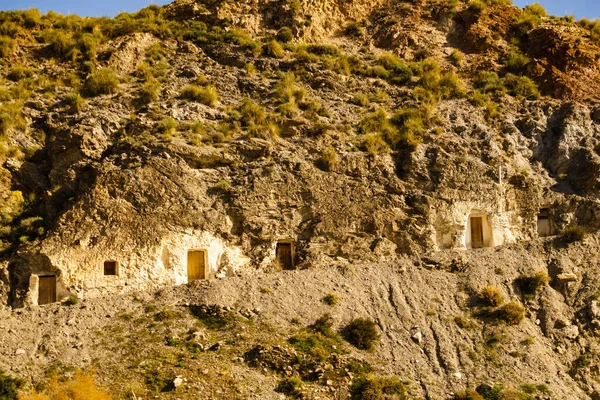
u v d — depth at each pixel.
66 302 35.66
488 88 50.31
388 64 52.19
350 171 42.25
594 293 38.00
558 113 48.31
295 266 39.56
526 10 58.91
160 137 41.66
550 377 33.53
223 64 50.69
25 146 42.47
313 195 41.03
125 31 52.84
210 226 39.25
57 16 54.75
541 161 46.16
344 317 35.69
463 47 55.56
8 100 44.62
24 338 33.09
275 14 55.97
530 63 52.31
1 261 36.66
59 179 40.75
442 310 36.72
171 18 56.00
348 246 40.19
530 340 35.19
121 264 37.31
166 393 30.34
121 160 40.44
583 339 36.12
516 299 37.75
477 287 38.09
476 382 32.78
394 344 34.50
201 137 42.38
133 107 45.03
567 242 41.09
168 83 47.50
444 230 41.78
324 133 43.78
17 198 40.34
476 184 42.78
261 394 30.83
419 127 45.22
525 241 41.81
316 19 56.28
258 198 40.38
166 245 38.22
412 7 58.78
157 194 39.22
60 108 44.66
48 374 31.11
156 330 33.94
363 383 31.72
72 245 36.91
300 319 35.28
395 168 43.03
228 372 31.67
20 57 49.75
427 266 39.56
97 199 38.28
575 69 51.62
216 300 35.59
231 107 45.75
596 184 43.72
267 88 47.75
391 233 41.03
